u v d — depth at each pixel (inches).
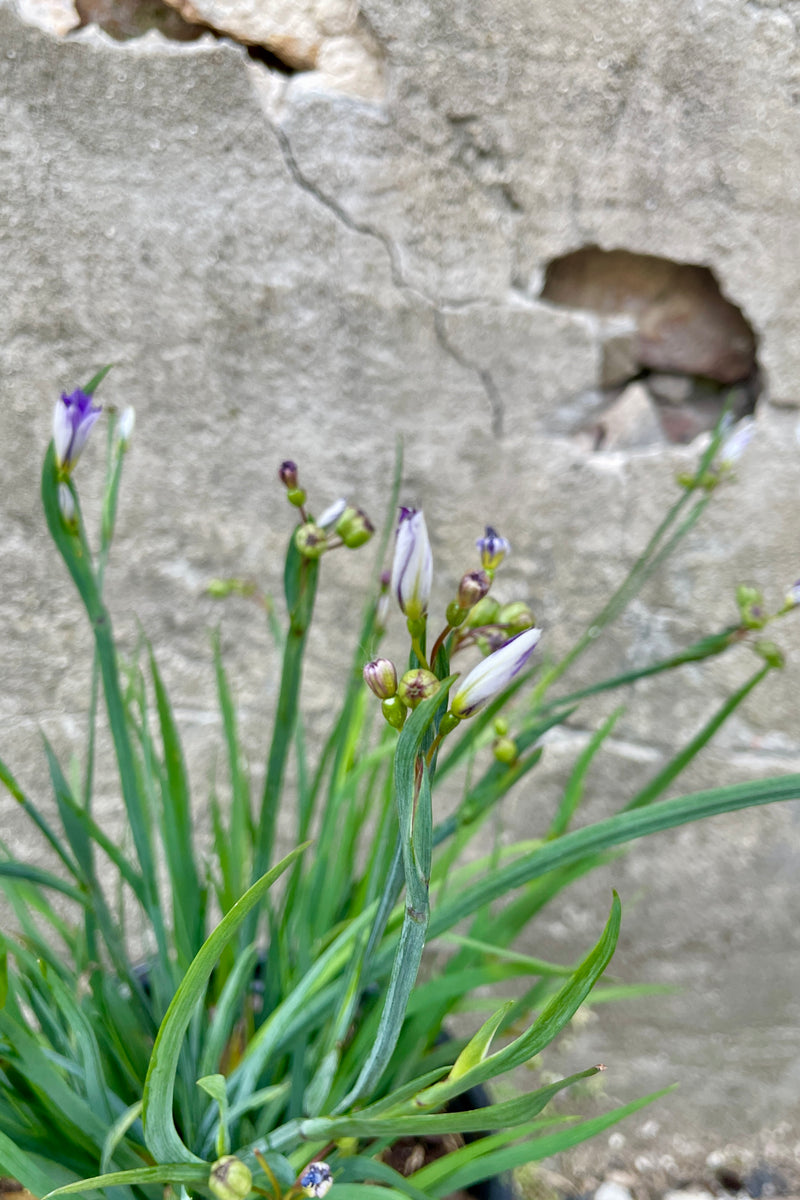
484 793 17.2
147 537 22.2
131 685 19.1
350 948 17.6
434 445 22.7
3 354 20.8
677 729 24.5
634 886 25.4
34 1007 17.4
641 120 20.9
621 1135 25.7
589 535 23.5
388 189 21.0
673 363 23.5
